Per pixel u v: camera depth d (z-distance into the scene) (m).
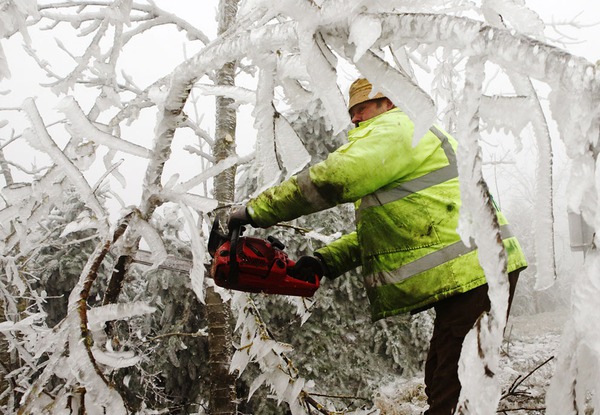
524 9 0.69
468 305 1.35
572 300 0.52
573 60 0.53
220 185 2.84
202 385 4.95
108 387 0.85
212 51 0.86
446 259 1.35
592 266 0.51
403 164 1.33
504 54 0.58
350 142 1.35
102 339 0.99
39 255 5.75
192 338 5.01
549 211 0.70
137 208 1.05
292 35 0.75
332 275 1.76
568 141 0.55
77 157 1.31
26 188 1.19
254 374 4.62
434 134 1.45
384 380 5.00
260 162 1.05
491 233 0.59
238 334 4.20
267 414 4.46
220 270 1.45
